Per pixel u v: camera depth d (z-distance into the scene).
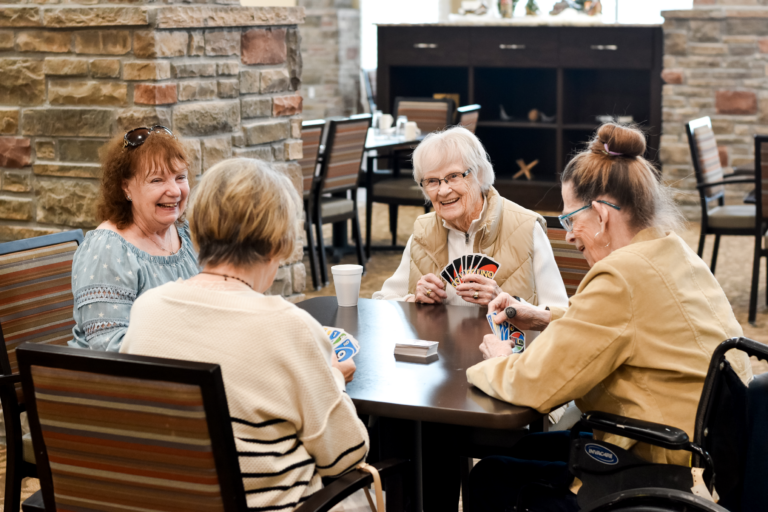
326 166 5.09
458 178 2.38
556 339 1.63
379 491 1.51
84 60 2.82
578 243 1.81
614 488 1.61
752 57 6.75
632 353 1.63
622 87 7.57
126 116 2.77
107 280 1.96
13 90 2.96
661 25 6.95
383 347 1.98
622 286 1.63
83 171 2.89
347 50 9.77
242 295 1.43
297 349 1.41
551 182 7.59
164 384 1.30
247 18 3.06
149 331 1.41
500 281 2.44
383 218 7.43
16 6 2.88
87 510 1.44
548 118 7.77
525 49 7.50
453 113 6.52
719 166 5.19
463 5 7.99
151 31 2.71
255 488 1.40
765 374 1.57
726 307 1.74
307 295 4.97
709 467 1.53
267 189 1.46
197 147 2.93
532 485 1.75
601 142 1.76
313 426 1.44
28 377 1.40
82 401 1.37
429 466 2.10
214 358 1.38
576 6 7.49
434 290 2.38
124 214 2.07
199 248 1.49
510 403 1.63
